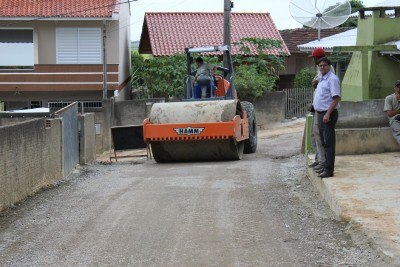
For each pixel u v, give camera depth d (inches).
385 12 736.3
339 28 1400.1
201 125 588.4
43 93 1131.9
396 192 349.4
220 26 1342.3
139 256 275.6
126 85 1317.7
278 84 1402.6
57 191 454.0
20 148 411.5
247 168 538.3
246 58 1171.3
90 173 561.6
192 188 433.7
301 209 357.7
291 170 510.9
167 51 1242.0
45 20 1096.2
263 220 333.1
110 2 1117.7
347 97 769.6
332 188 362.6
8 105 1136.8
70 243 300.8
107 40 1127.6
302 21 808.3
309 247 281.9
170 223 330.6
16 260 278.1
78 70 1107.9
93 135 677.9
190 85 670.5
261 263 261.1
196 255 273.9
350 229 297.3
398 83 468.8
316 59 388.5
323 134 390.0
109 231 319.0
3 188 377.1
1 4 1107.9
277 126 1053.8
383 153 478.0
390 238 270.5
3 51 1113.4
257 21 1385.3
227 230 313.4
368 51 668.7
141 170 561.9
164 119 606.5
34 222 348.8
